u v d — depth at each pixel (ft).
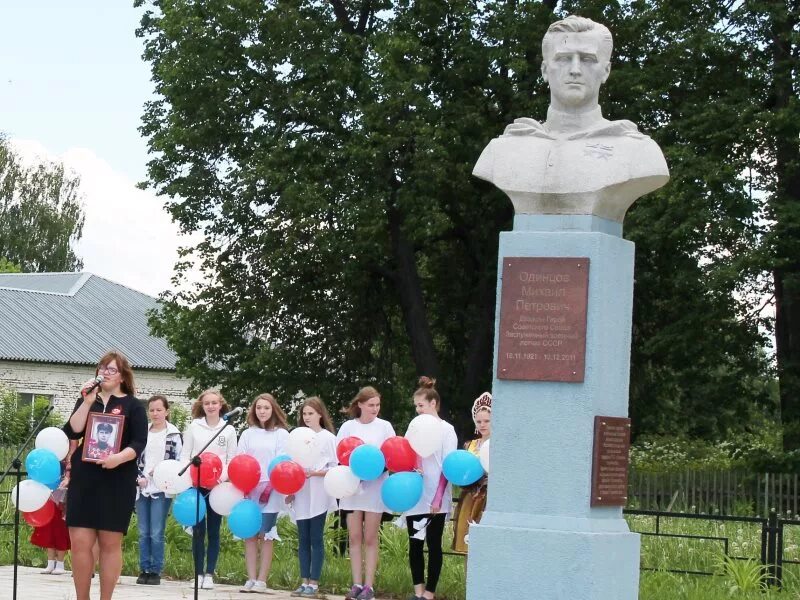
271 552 42.96
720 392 103.71
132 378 32.53
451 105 98.32
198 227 104.58
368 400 40.63
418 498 37.60
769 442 101.91
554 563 29.09
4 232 245.45
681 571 46.26
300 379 105.70
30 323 153.89
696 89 100.53
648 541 52.21
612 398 30.48
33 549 52.11
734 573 44.01
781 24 95.61
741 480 88.02
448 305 113.39
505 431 30.22
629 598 30.53
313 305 106.32
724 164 91.04
